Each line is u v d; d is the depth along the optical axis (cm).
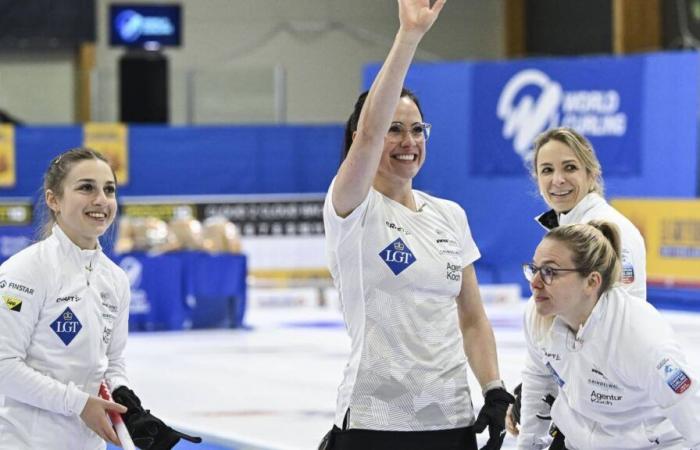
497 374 1012
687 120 3828
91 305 992
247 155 4381
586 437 984
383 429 932
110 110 4647
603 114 3981
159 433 995
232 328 3450
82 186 988
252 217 4197
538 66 4078
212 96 4603
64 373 979
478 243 4181
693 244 3634
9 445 976
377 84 880
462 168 4184
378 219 940
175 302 3394
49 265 977
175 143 4369
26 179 4312
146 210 4175
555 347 984
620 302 948
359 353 939
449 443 948
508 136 4128
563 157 1201
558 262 954
